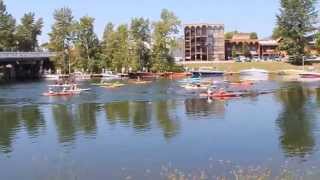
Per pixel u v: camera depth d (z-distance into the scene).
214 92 121.12
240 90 132.50
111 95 127.06
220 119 85.62
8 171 57.28
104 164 58.69
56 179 54.16
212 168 55.78
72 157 62.09
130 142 68.94
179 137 71.38
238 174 52.75
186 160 59.31
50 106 108.19
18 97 127.38
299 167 54.94
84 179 53.75
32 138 73.62
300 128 75.75
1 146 69.12
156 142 68.56
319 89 133.50
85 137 73.06
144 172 55.22
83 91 137.62
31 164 59.69
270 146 64.88
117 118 88.81
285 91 129.50
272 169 54.59
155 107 102.25
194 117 88.19
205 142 68.00
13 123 87.19
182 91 133.50
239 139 69.38
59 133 76.62
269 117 86.44
